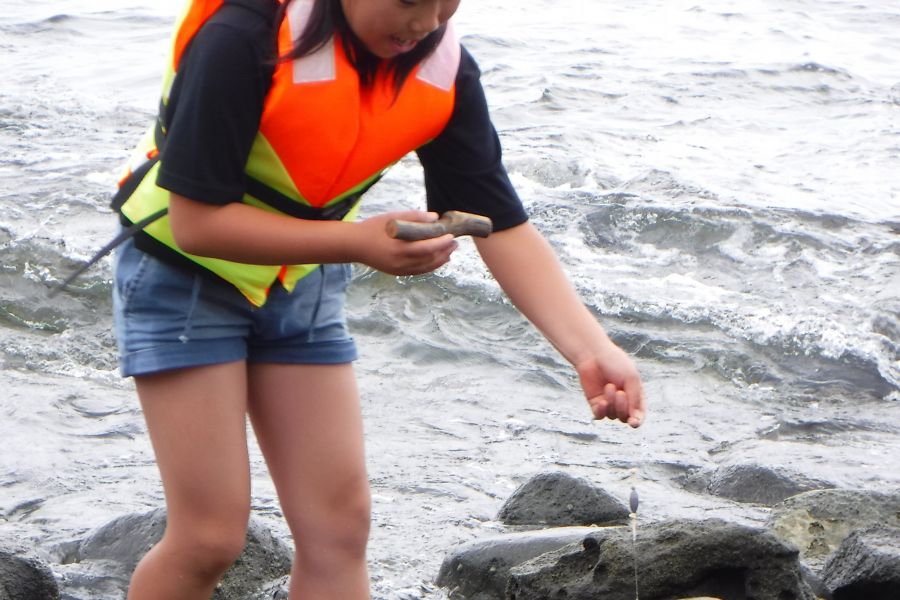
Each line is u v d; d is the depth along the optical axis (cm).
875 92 1777
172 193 316
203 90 310
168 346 345
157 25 2109
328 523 368
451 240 318
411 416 789
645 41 2114
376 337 925
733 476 678
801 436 785
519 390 843
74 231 1056
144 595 356
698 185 1238
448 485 663
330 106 324
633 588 443
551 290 367
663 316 951
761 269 1043
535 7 2398
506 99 1659
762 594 437
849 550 495
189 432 348
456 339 920
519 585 466
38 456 686
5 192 1145
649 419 801
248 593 505
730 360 891
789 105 1694
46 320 912
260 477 659
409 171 1241
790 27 2261
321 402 369
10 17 2136
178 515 353
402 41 321
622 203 1155
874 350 905
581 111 1614
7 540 488
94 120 1472
